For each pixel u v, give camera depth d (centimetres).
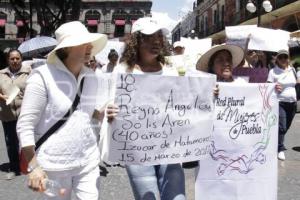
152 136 340
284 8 3109
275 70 826
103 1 6372
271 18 3412
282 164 776
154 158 342
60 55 320
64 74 316
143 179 340
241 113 390
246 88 389
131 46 348
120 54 356
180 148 348
